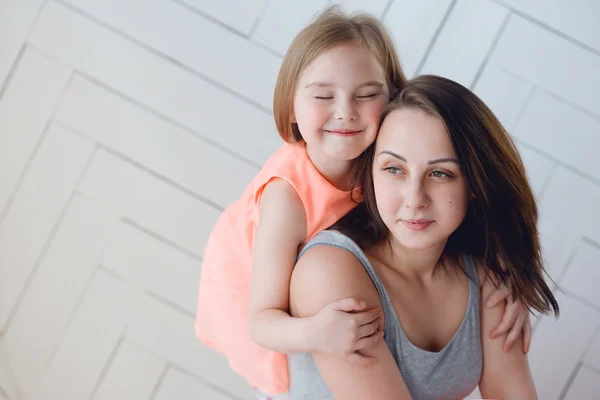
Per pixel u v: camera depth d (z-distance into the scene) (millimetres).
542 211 2258
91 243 2348
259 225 1398
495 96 2221
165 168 2299
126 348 2357
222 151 2266
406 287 1169
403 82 1402
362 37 1328
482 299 1263
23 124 2330
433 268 1210
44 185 2348
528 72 2207
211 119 2256
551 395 2285
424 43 2199
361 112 1306
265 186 1427
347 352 1054
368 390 1071
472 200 1162
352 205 1401
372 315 1080
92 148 2320
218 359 2332
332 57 1298
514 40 2193
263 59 2217
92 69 2285
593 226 2254
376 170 1101
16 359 2383
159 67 2256
